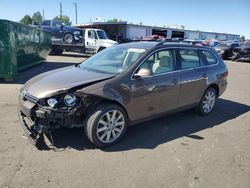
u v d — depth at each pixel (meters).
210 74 5.99
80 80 4.23
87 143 4.36
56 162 3.77
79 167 3.68
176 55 5.30
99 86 4.11
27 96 4.17
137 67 4.57
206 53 6.14
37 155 3.92
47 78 4.47
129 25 40.34
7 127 4.87
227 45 26.06
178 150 4.36
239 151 4.45
